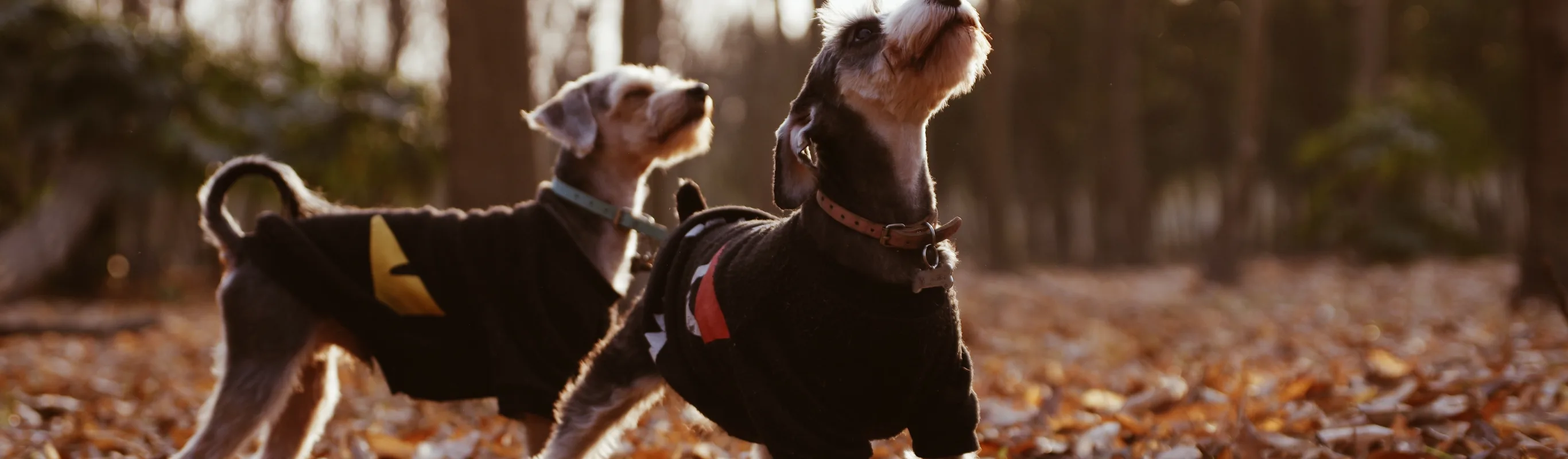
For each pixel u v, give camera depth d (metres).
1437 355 7.01
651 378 3.43
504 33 8.20
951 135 35.69
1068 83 36.38
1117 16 30.08
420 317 4.24
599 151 4.70
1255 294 15.76
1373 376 5.48
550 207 4.50
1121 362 8.46
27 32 15.80
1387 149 22.66
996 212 26.45
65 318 11.78
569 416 3.54
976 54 2.85
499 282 4.25
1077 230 52.66
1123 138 30.12
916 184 2.95
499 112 8.16
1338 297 14.66
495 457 4.88
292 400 4.61
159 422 5.90
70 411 6.13
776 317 2.92
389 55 26.25
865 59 2.85
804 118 2.94
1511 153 32.34
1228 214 18.95
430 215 4.41
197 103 16.94
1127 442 4.62
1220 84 35.53
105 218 16.89
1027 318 12.53
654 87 4.72
